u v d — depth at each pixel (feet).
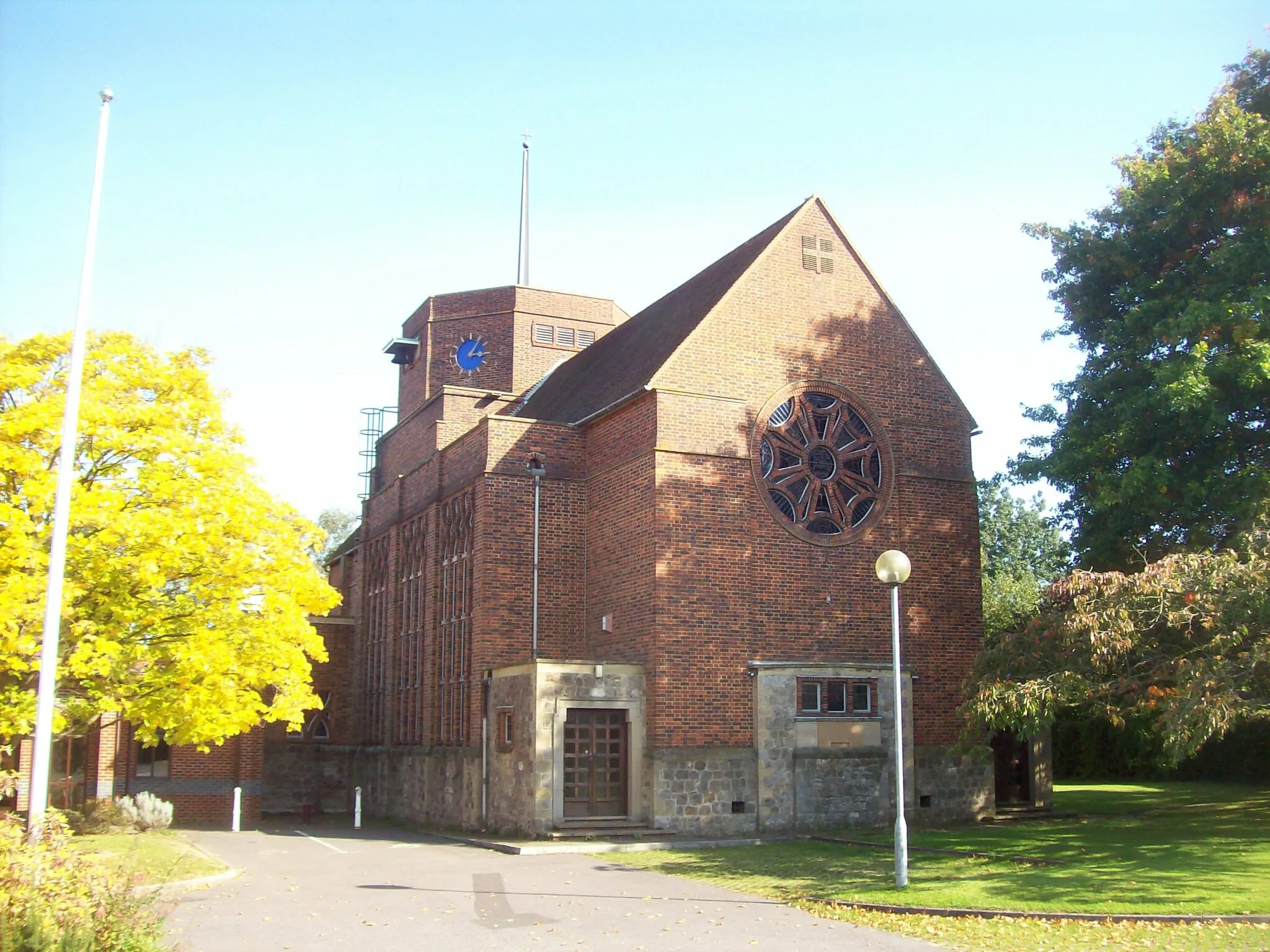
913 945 44.37
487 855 74.13
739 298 92.73
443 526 106.63
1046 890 53.57
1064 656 74.28
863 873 61.87
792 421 93.04
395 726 114.42
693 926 48.42
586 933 46.98
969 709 75.56
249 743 111.55
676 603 85.40
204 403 71.00
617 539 91.66
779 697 86.63
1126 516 86.53
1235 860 60.70
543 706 82.02
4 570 58.44
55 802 103.19
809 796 86.12
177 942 43.21
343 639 131.03
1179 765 133.28
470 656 96.94
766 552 89.20
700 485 87.86
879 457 95.40
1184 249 90.33
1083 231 94.32
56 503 53.21
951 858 66.28
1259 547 67.15
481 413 127.65
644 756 83.61
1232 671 62.80
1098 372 91.97
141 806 89.81
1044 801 96.63
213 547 66.54
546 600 95.25
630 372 100.37
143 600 65.57
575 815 82.74
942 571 95.50
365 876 63.36
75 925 35.78
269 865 68.39
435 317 147.54
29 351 67.62
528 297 146.41
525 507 95.96
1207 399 79.41
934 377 98.99
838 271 97.45
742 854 72.64
